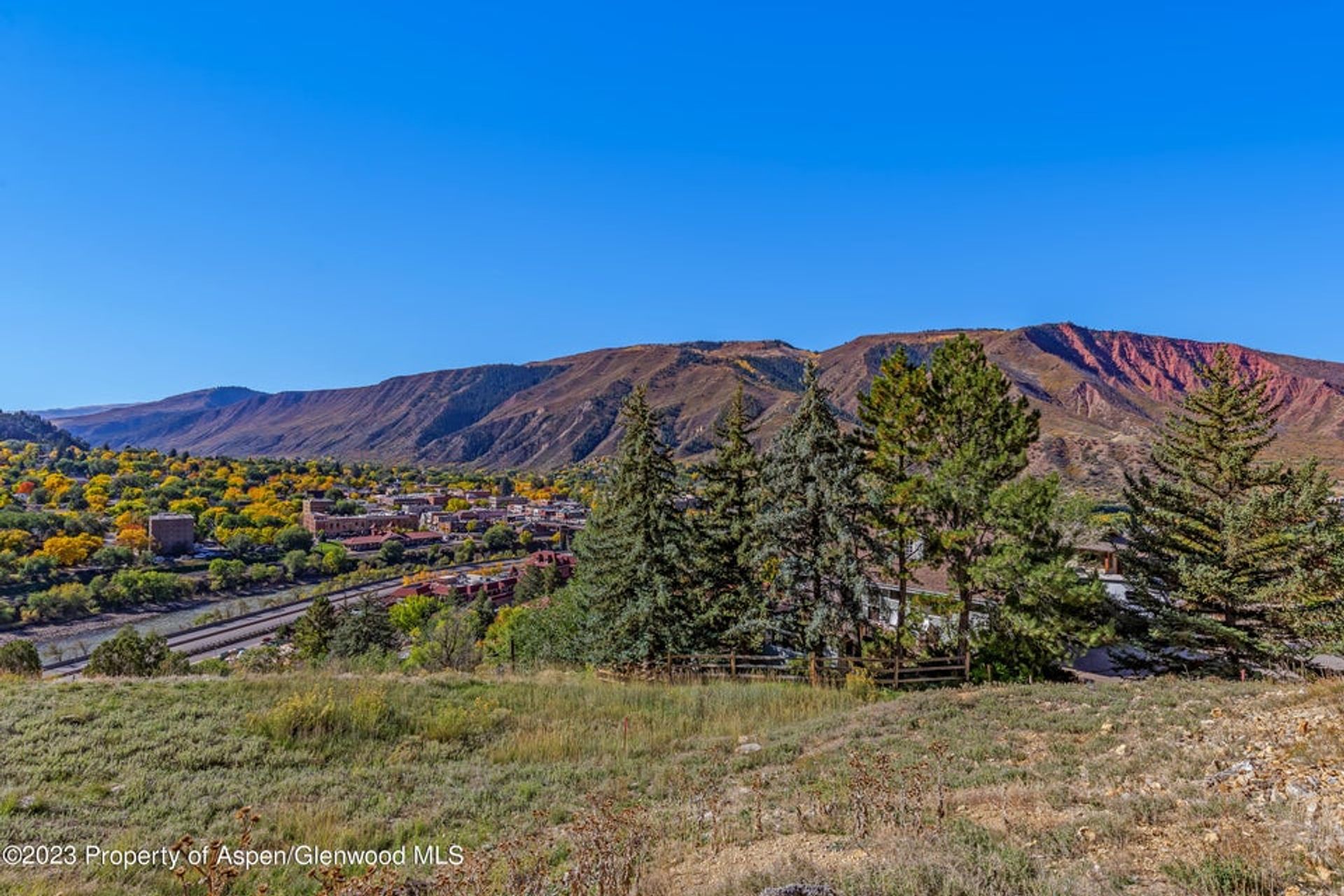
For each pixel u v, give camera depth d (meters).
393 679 20.25
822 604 24.94
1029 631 23.14
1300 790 7.56
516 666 29.38
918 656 26.16
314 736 14.15
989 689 18.44
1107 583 32.50
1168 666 25.84
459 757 14.24
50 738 12.73
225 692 16.77
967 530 24.23
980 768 11.23
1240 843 6.52
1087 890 5.86
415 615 86.81
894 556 28.92
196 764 12.30
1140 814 7.80
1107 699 15.33
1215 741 10.38
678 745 15.34
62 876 7.96
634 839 8.09
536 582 89.69
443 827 10.48
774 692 20.69
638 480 27.34
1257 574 24.14
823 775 11.87
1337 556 22.02
